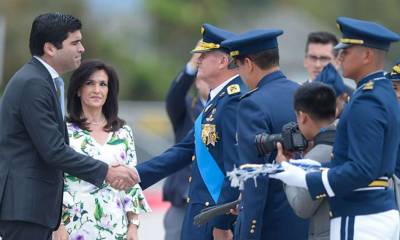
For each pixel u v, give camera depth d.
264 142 16.09
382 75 15.49
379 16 110.56
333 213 15.38
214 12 92.31
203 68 18.95
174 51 88.31
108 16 82.12
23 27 70.62
